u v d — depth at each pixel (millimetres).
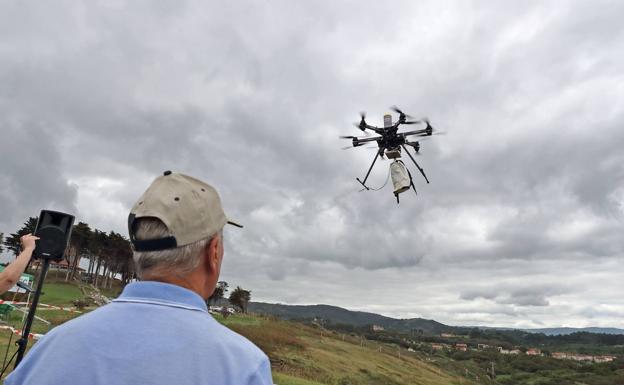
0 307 18031
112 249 76875
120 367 1273
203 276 1648
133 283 1570
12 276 3256
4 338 13766
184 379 1274
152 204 1585
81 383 1250
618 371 116438
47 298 44531
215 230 1667
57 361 1303
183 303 1480
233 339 1461
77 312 27703
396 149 12125
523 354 142875
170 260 1542
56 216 3574
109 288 76500
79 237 76438
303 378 23188
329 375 26375
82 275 80938
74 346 1326
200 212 1621
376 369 36375
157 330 1362
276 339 35688
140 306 1441
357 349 49656
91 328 1377
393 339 139250
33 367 1356
